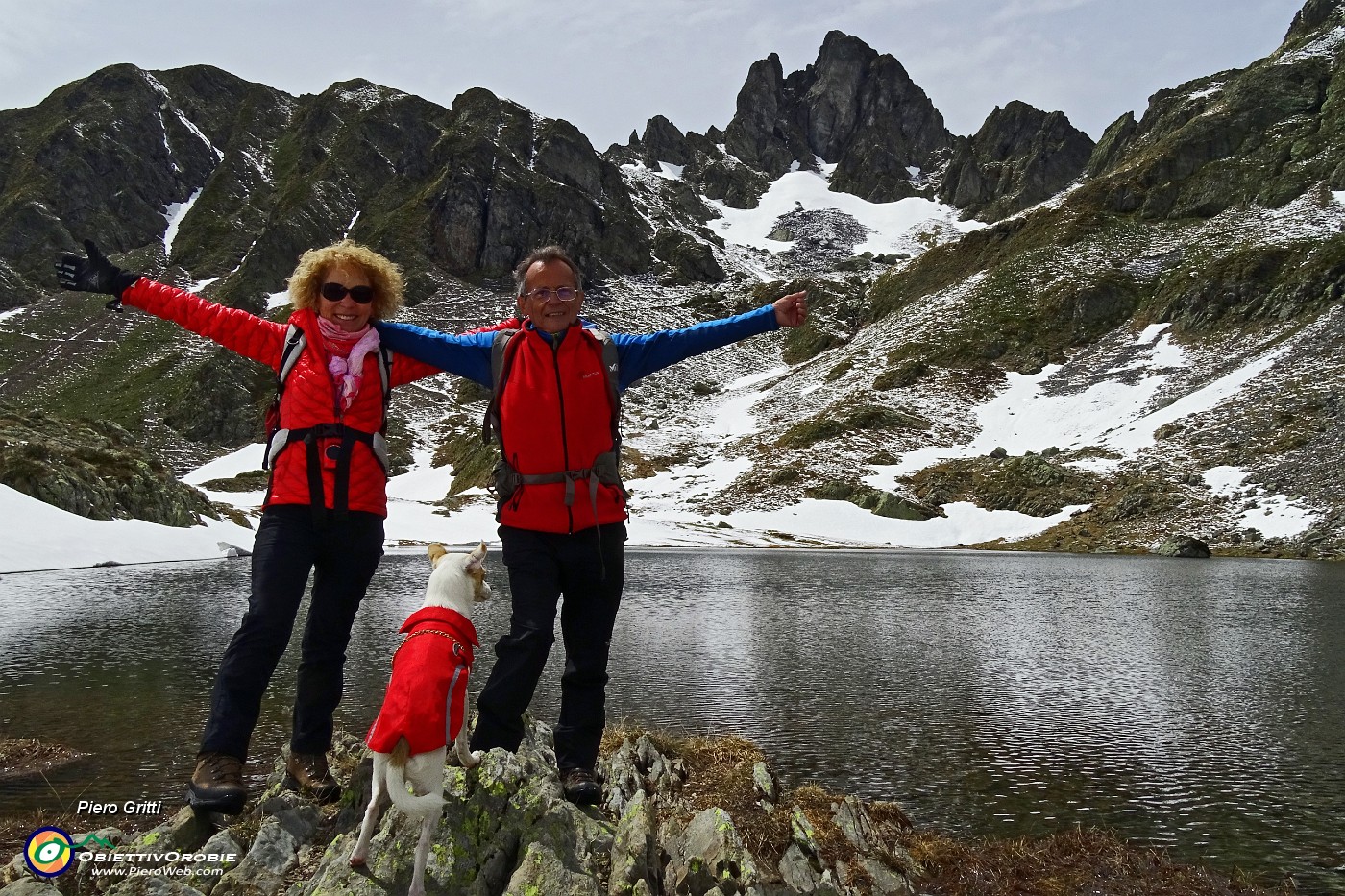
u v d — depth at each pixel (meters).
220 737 4.50
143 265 149.75
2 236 148.88
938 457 72.88
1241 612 20.86
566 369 4.52
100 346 124.25
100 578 25.16
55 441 40.53
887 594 24.50
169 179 176.88
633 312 134.88
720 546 52.72
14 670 11.59
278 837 4.43
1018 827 6.48
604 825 4.45
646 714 9.94
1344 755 8.42
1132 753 8.48
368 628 16.03
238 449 97.56
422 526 55.09
